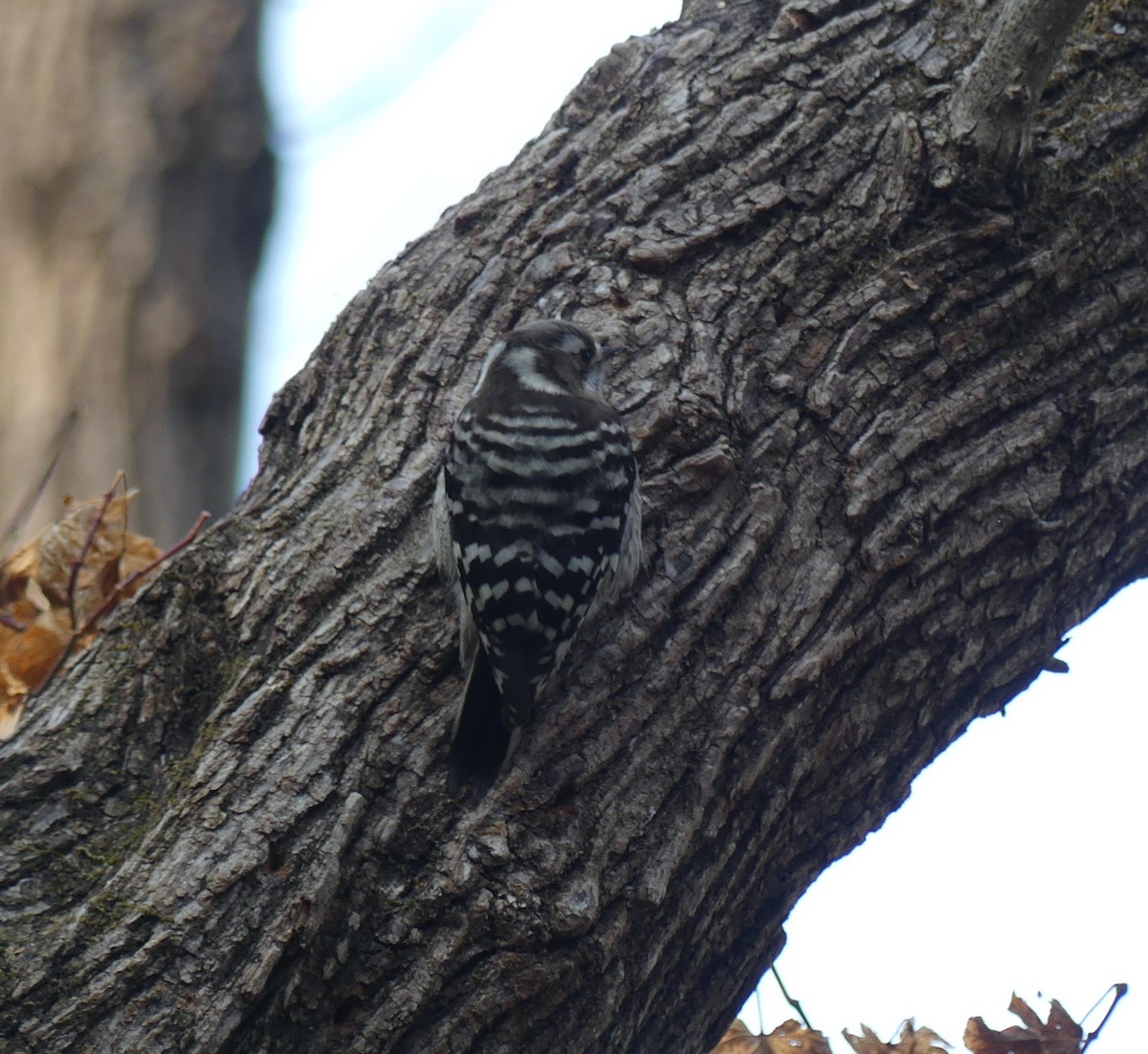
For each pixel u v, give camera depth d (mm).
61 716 8391
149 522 17312
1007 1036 9406
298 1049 7250
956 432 8945
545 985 7441
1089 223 9414
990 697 9523
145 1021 7109
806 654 8453
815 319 9141
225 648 8570
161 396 17984
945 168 9281
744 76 9914
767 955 8961
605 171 9844
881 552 8664
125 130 18734
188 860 7500
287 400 10031
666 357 9094
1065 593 9531
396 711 8070
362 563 8641
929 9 10023
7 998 7152
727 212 9469
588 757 8023
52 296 18047
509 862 7586
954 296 9133
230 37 19609
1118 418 9383
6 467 17328
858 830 9141
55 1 19141
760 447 8844
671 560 8562
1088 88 9828
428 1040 7305
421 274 9969
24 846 7836
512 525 8305
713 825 8203
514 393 8820
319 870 7469
